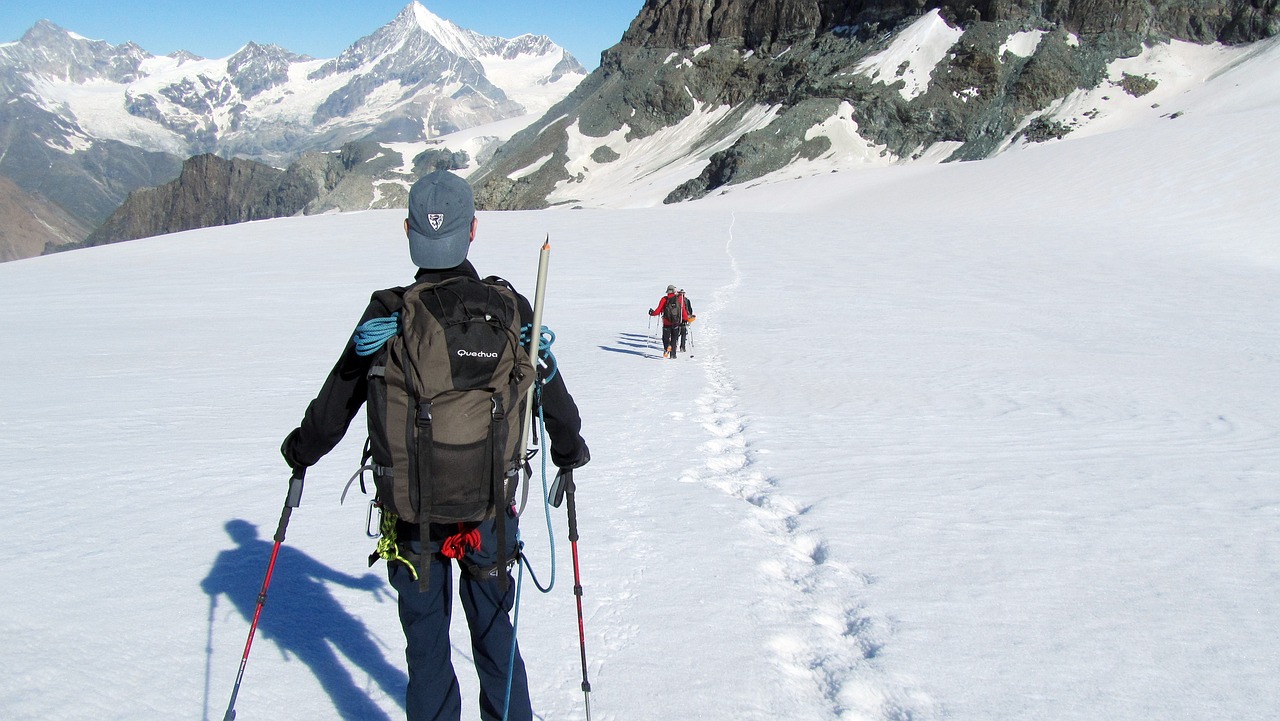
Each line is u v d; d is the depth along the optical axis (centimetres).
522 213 6825
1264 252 3950
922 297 2841
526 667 369
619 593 449
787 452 811
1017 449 839
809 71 18562
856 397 1189
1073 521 586
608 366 1511
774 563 499
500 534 269
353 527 538
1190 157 6175
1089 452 827
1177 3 16000
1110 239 4412
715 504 611
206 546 493
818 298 2806
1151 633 410
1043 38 15950
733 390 1251
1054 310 2553
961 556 512
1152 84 14762
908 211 6662
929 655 386
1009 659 383
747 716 335
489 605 285
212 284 3309
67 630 373
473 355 260
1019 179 6881
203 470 679
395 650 382
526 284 3192
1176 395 1238
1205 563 503
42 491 605
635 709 339
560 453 303
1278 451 835
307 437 282
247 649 297
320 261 4212
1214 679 366
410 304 262
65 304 2664
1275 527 572
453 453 258
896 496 645
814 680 370
